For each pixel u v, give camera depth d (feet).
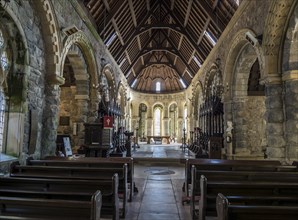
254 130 34.42
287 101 20.31
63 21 25.14
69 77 40.81
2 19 17.37
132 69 72.18
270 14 20.56
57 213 8.11
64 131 40.19
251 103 34.88
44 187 11.77
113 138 41.39
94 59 35.76
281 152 20.51
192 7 43.32
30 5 19.93
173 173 28.37
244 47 30.45
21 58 19.02
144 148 60.23
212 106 38.93
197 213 14.34
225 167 17.70
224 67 35.60
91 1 33.71
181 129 84.84
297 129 19.57
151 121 88.69
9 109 19.03
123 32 48.78
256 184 11.18
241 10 28.32
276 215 7.23
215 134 36.76
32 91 20.40
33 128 20.31
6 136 18.89
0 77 18.26
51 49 22.76
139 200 17.81
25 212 8.32
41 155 22.21
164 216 14.61
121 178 14.66
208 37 45.21
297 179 13.65
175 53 65.10
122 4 40.96
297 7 18.85
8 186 11.89
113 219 11.58
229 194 11.38
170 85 88.94
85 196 10.61
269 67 21.15
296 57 19.75
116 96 53.26
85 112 35.06
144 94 88.99
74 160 18.67
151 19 59.26
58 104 24.08
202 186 11.48
